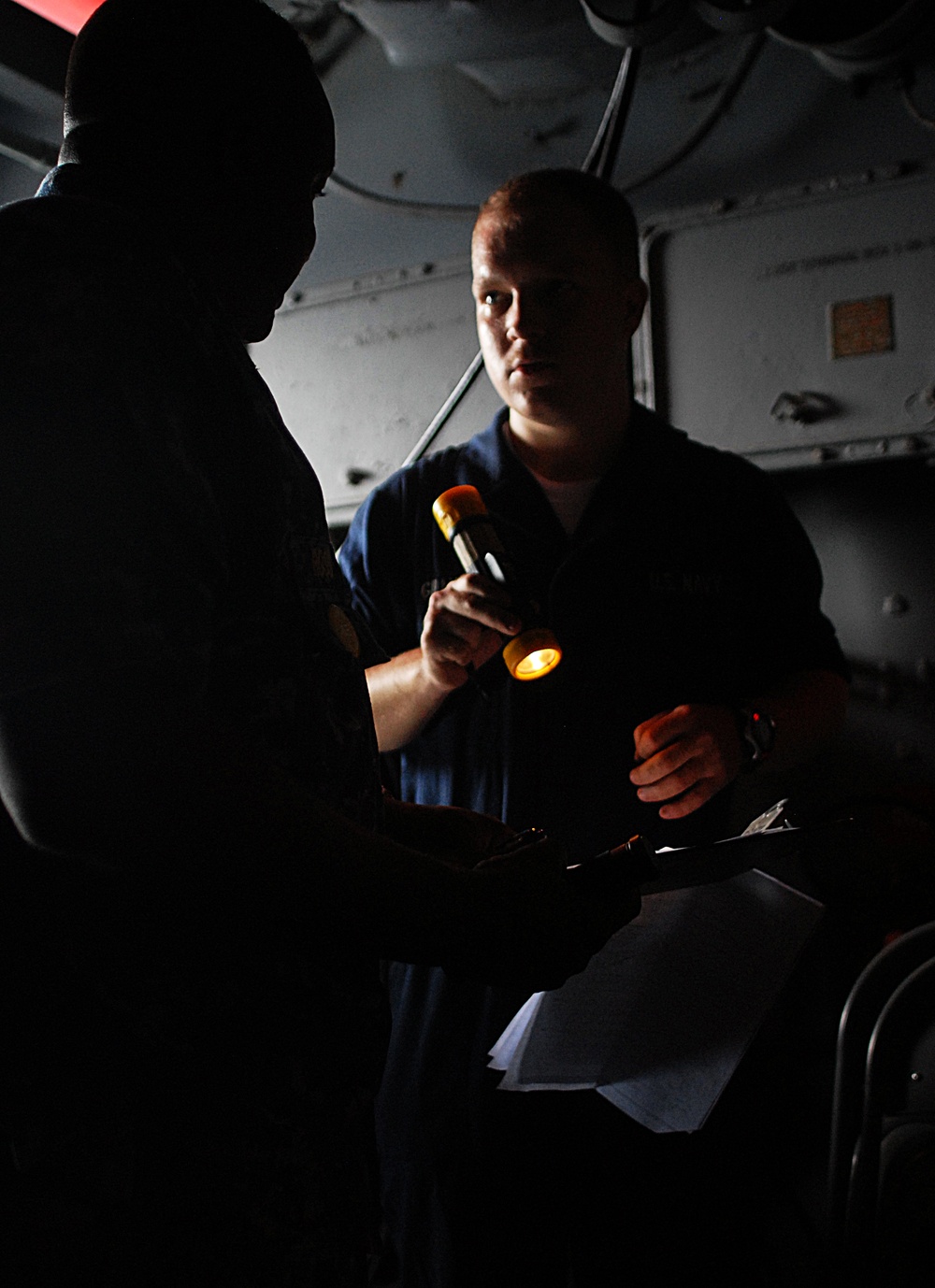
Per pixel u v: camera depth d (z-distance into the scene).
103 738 0.53
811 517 2.01
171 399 0.61
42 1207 0.60
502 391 1.33
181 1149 0.62
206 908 0.59
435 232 2.11
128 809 0.54
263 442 0.68
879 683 1.95
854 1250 1.16
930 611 1.92
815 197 1.86
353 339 2.18
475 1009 1.22
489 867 0.70
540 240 1.26
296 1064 0.67
